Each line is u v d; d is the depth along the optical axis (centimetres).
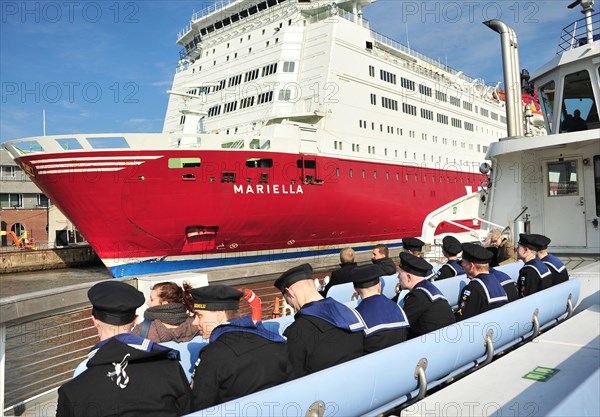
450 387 264
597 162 793
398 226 2541
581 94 810
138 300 244
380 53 2725
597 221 797
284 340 260
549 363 297
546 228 859
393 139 2608
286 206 1991
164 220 1764
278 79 2403
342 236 2292
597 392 226
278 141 1964
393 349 254
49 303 374
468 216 1057
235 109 2564
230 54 2716
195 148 1775
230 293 271
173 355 230
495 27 903
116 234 1764
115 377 211
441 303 358
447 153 3014
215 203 1808
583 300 516
